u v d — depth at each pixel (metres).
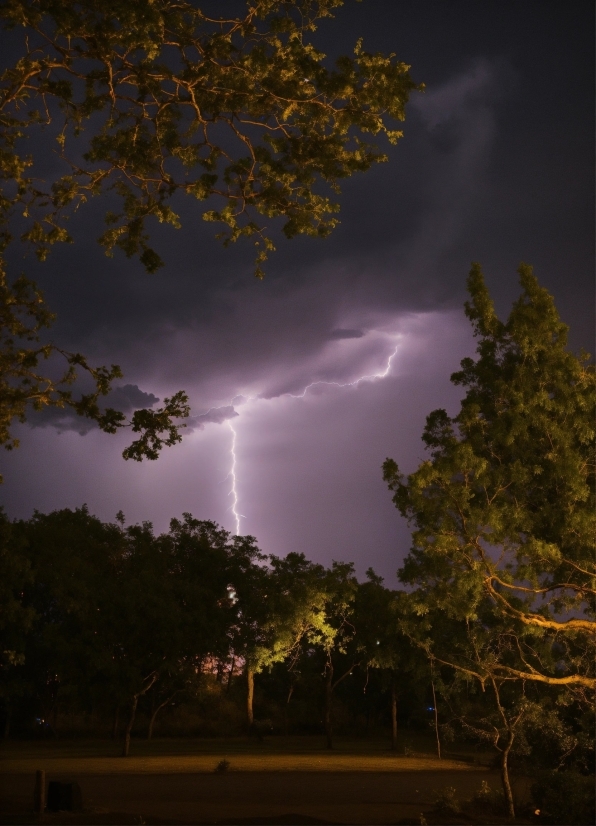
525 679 20.67
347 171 15.01
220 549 54.31
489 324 20.36
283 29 14.12
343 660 56.03
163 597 42.59
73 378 16.44
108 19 13.62
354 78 14.16
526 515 18.64
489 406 20.12
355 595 48.25
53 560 42.25
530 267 19.91
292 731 65.44
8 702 51.78
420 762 36.06
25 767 31.47
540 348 18.98
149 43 13.38
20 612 30.61
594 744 21.56
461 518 18.11
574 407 18.69
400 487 19.17
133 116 15.09
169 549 54.78
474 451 19.14
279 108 14.73
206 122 14.89
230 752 42.75
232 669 67.50
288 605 45.03
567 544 18.48
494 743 21.12
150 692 55.22
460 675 22.91
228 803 21.22
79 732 58.03
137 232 15.50
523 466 18.83
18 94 14.19
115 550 52.91
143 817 18.12
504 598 19.53
